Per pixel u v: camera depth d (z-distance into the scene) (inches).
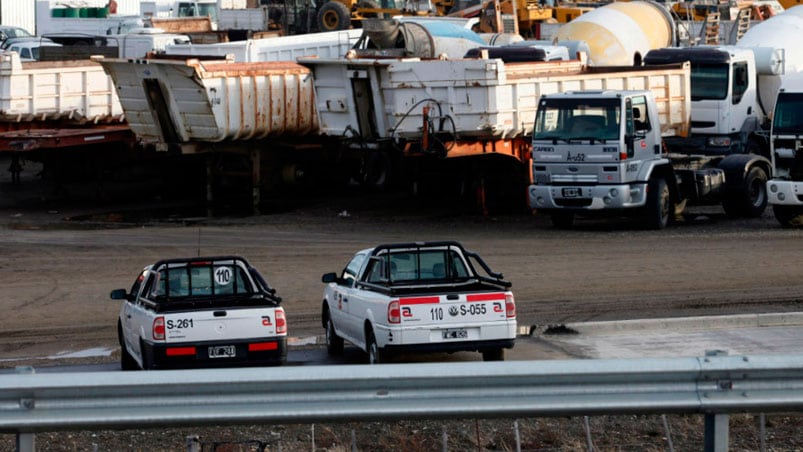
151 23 5713.6
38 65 3383.4
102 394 790.5
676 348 1573.6
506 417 815.7
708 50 3356.3
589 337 1673.2
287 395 799.7
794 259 2308.1
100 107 3533.5
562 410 813.2
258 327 1348.4
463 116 2829.7
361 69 2935.5
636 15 4178.2
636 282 2123.5
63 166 3535.9
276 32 5364.2
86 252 2600.9
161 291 1409.9
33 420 784.3
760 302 1911.9
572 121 2696.9
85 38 5088.6
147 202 3506.4
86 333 1825.8
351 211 3235.7
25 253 2593.5
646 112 2731.3
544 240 2647.6
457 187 3213.6
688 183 2842.0
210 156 3240.7
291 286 2185.0
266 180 3326.8
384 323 1374.3
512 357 1534.2
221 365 1336.1
